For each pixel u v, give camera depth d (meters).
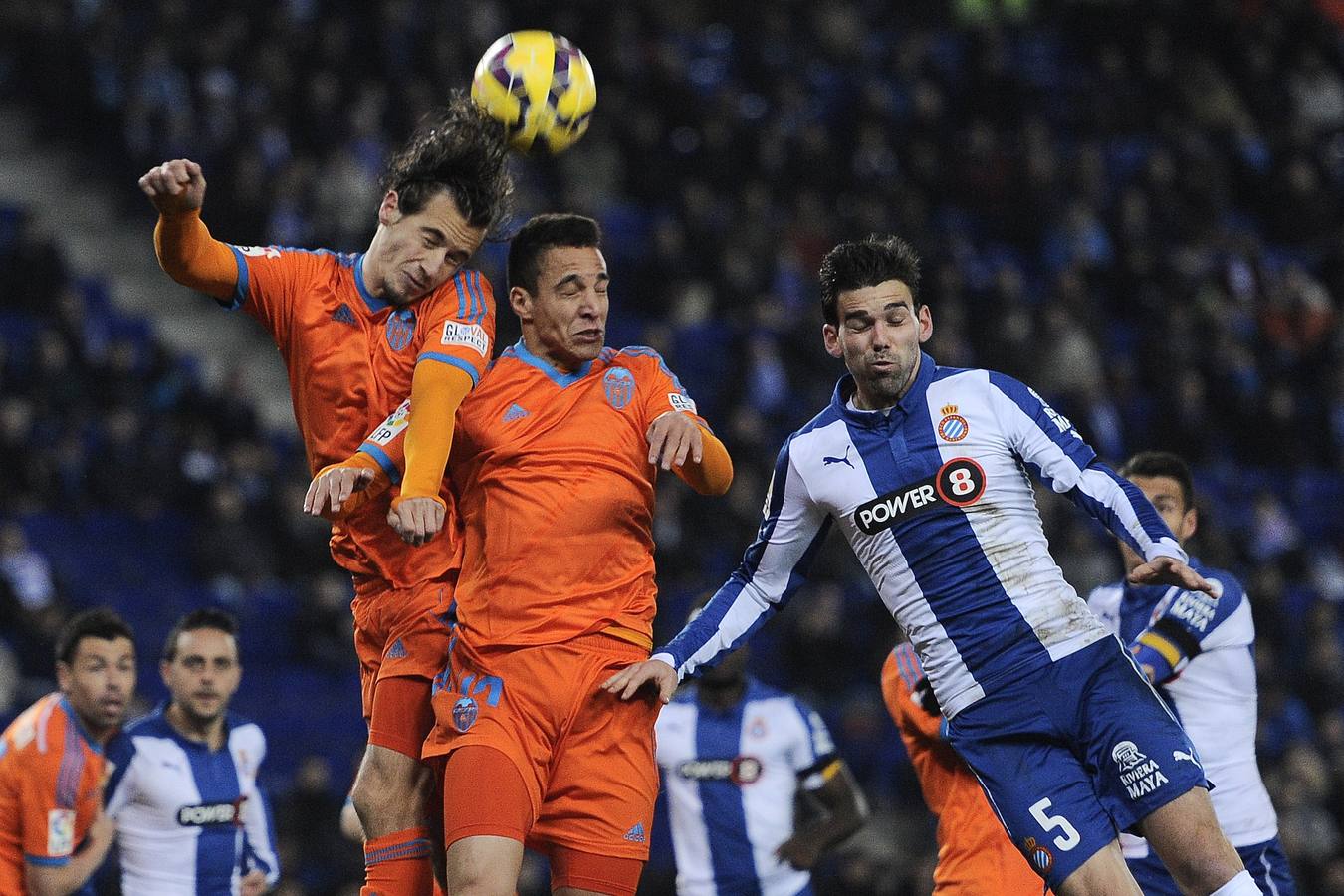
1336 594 55.72
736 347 54.31
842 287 16.84
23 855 22.42
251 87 57.44
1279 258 68.75
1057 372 56.56
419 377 14.88
